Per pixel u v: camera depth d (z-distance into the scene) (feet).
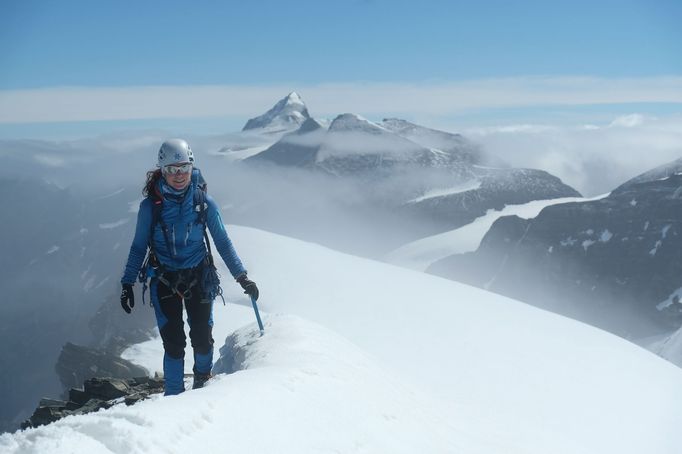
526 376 63.52
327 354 22.26
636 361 79.10
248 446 11.80
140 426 10.37
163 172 19.90
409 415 20.11
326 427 14.44
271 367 18.24
